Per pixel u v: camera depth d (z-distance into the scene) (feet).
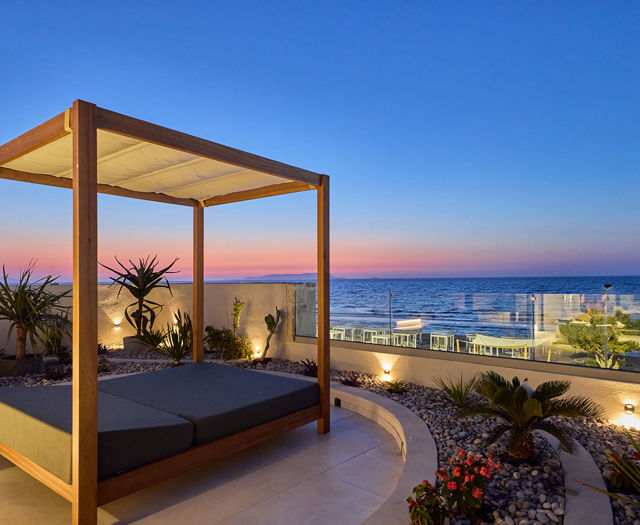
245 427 10.85
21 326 20.68
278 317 22.94
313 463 11.18
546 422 9.61
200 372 14.69
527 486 8.72
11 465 10.90
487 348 16.66
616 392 13.00
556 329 15.21
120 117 8.38
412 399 15.42
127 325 29.04
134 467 8.53
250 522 8.39
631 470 7.95
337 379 18.53
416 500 7.61
